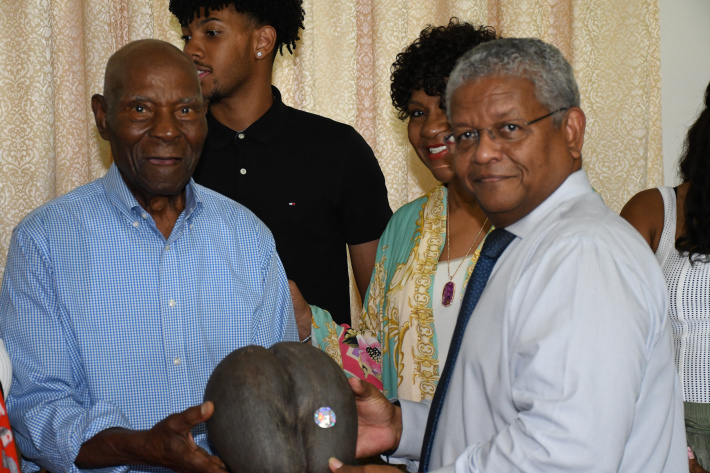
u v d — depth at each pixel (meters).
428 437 1.31
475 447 1.12
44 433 1.38
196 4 2.09
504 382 1.13
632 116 2.88
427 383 1.70
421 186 2.84
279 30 2.22
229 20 2.10
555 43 2.95
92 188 1.55
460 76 1.20
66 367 1.44
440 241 1.78
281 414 1.13
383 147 2.71
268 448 1.11
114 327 1.46
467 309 1.27
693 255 1.89
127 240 1.50
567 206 1.18
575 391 1.00
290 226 2.21
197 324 1.51
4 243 2.47
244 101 2.19
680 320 1.89
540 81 1.15
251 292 1.58
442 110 1.75
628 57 2.87
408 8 2.80
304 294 2.23
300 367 1.19
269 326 1.59
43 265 1.44
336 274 2.28
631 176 2.90
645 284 1.07
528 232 1.19
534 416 1.03
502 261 1.22
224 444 1.14
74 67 2.53
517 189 1.16
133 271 1.49
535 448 1.02
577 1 2.85
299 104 2.67
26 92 2.46
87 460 1.36
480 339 1.19
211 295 1.53
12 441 1.10
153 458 1.28
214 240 1.57
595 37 2.88
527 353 1.07
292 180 2.21
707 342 1.86
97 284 1.46
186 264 1.52
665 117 3.01
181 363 1.49
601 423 1.00
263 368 1.16
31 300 1.44
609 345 1.01
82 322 1.44
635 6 2.86
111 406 1.41
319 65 2.71
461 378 1.23
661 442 1.13
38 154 2.47
